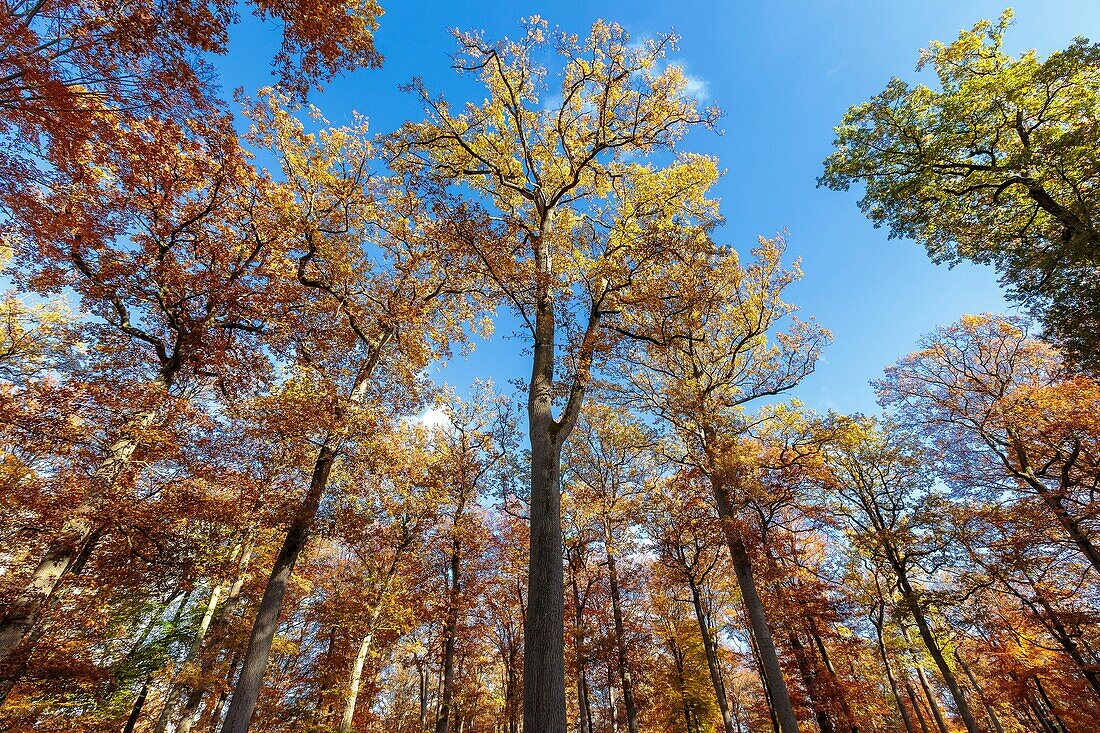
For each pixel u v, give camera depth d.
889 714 21.27
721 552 20.22
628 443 16.66
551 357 9.51
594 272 10.45
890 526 17.80
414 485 16.91
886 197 12.34
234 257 10.83
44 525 8.04
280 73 5.77
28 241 7.99
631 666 18.59
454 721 22.22
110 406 8.55
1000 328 18.69
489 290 13.75
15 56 4.39
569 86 12.82
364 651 15.65
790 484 13.58
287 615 18.67
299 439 11.15
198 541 12.52
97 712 12.47
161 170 7.73
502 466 20.58
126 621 14.01
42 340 14.28
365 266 13.81
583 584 21.62
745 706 25.95
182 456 9.54
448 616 17.45
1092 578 15.98
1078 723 14.20
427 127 12.39
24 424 7.85
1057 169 9.77
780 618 15.02
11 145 5.38
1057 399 14.54
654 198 13.34
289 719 17.66
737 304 16.48
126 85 5.16
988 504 16.97
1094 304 9.09
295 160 12.91
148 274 9.95
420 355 14.62
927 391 20.44
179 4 4.66
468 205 9.38
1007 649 16.09
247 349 11.32
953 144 11.12
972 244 12.12
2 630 7.38
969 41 11.04
